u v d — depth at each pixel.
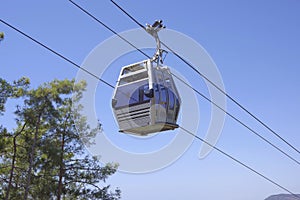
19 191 26.91
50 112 26.20
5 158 28.06
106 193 27.83
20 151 27.45
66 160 27.94
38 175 27.53
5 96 25.36
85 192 27.30
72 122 26.95
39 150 27.30
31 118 26.30
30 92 26.70
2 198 26.36
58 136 27.84
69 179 27.66
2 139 25.64
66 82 27.08
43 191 26.25
